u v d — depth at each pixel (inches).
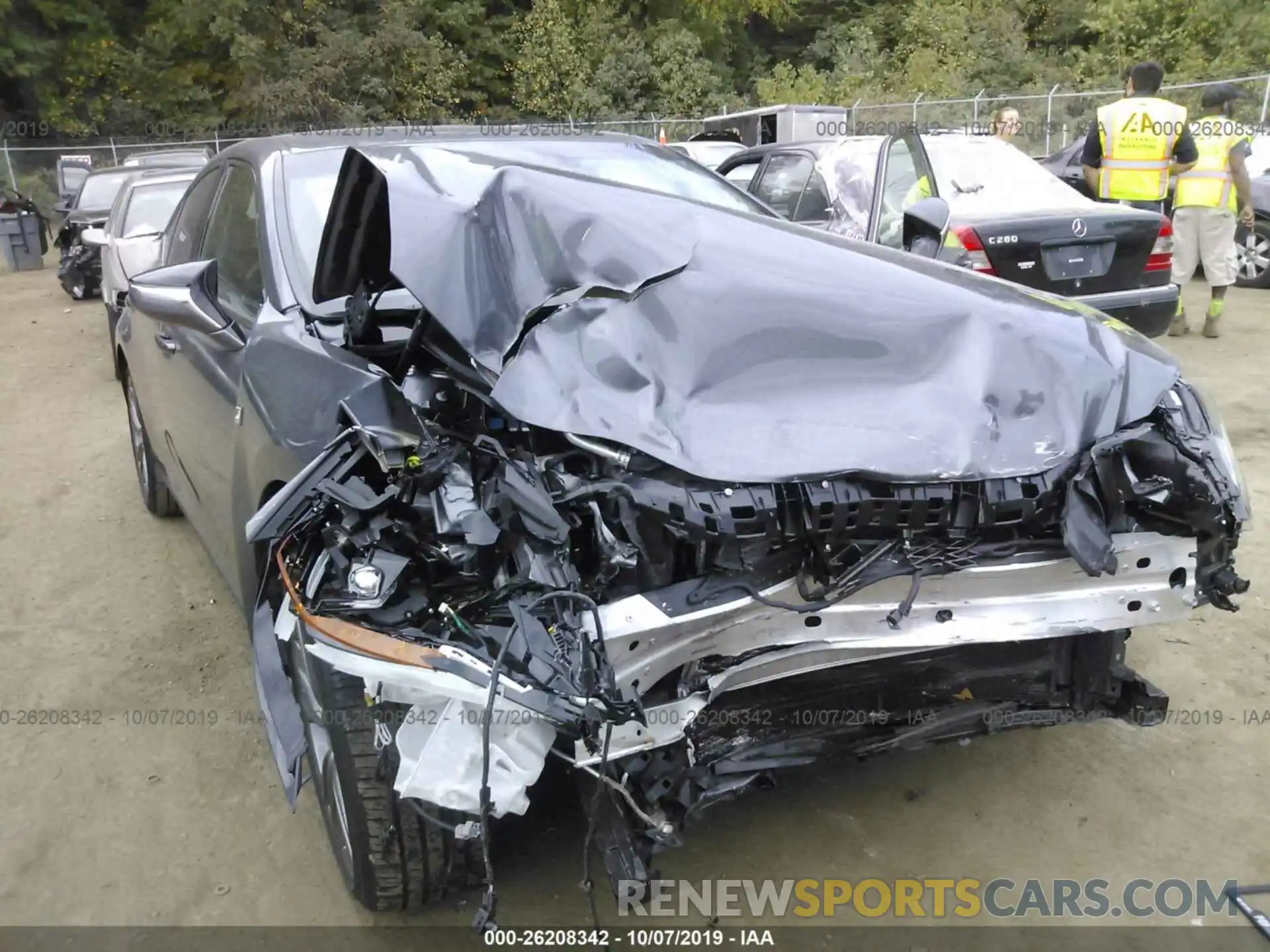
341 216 99.5
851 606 87.7
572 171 138.9
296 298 120.3
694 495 83.0
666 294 99.7
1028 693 107.3
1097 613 94.3
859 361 96.0
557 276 98.8
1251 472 211.0
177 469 165.9
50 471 245.6
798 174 309.3
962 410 92.4
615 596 83.4
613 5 1216.8
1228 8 1021.8
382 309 112.8
